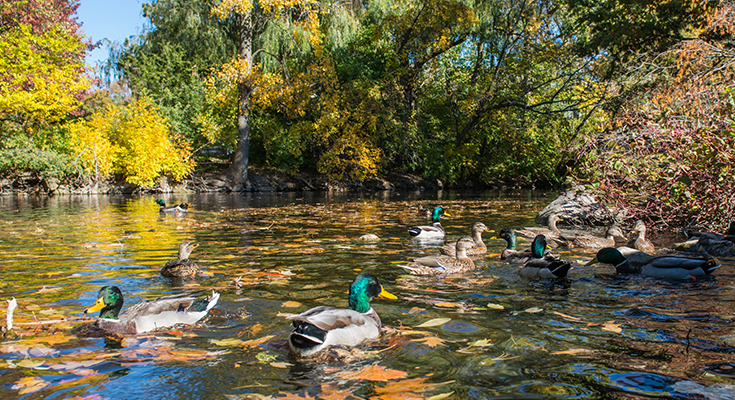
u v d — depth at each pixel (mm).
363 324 3547
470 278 5832
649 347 3348
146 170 26688
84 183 26031
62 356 3264
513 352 3277
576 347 3359
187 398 2619
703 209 9273
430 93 36781
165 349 3385
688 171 9047
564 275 5648
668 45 19062
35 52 24594
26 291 5121
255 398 2596
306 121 31219
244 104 29250
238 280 5613
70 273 6047
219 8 26312
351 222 12211
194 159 31047
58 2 29375
